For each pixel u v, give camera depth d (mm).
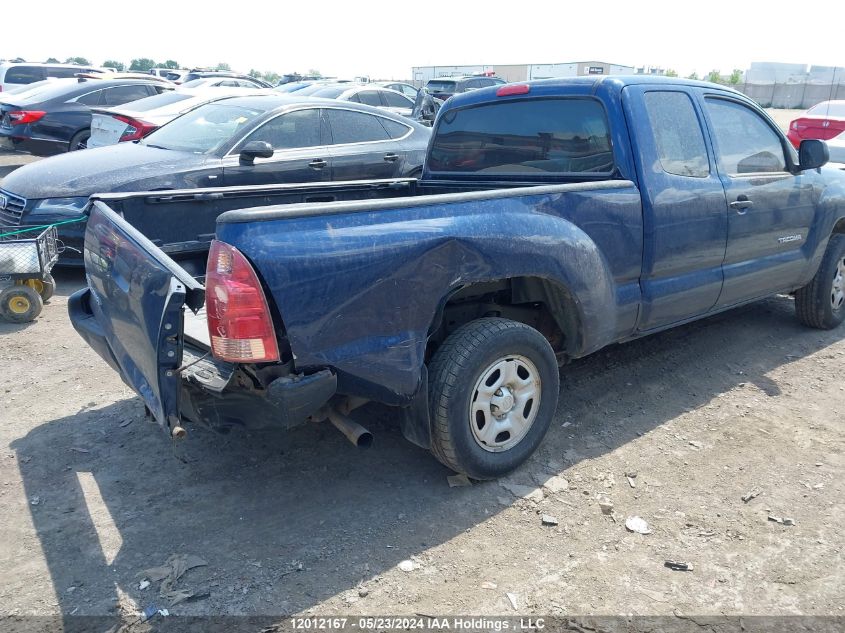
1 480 3480
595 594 2686
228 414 2846
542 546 2973
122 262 3004
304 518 3172
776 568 2822
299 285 2633
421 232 2930
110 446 3822
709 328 5652
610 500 3297
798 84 40781
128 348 3061
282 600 2658
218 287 2568
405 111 14398
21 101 12453
